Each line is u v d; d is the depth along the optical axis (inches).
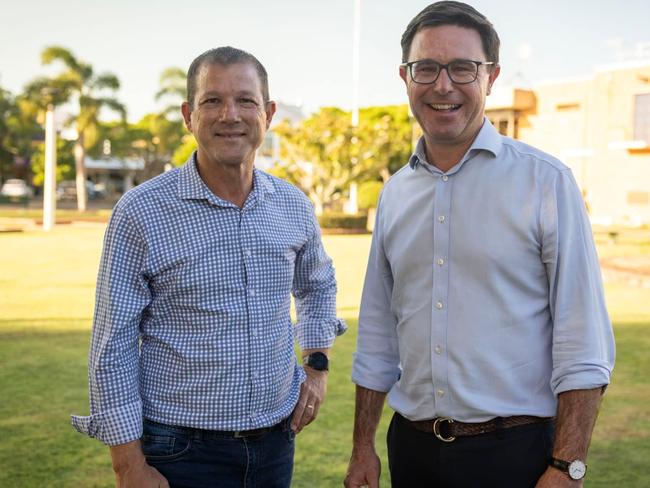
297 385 91.7
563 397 73.2
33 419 173.9
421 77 77.4
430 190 79.8
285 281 87.0
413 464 82.6
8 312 324.5
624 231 936.9
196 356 80.3
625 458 152.2
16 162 1961.1
